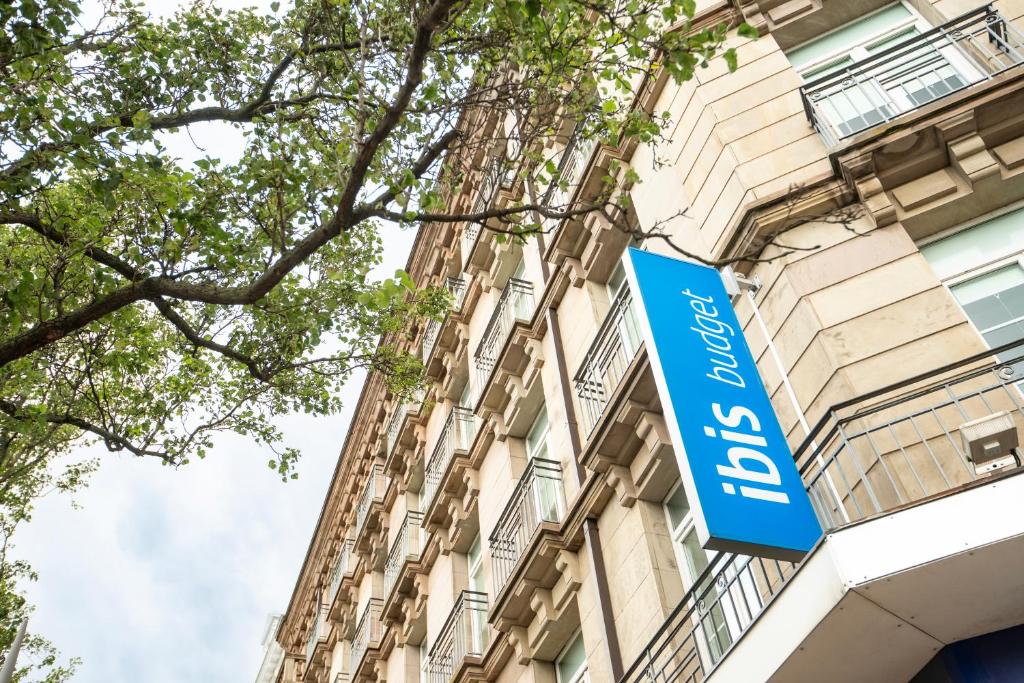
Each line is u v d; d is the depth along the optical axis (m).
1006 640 6.34
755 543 6.87
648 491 11.98
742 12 12.23
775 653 6.62
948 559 5.81
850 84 10.60
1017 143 9.23
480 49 9.67
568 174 16.09
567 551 13.41
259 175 9.16
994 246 9.03
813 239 9.52
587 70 9.34
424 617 20.73
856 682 6.79
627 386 11.72
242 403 11.14
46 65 8.27
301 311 10.20
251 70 10.12
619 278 15.10
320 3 9.86
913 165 9.48
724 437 7.59
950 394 6.93
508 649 14.70
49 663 21.38
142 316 11.40
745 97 11.40
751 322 9.75
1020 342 6.85
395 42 9.47
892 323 8.58
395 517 25.25
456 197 23.53
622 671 11.31
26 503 16.42
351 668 24.34
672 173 12.21
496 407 18.22
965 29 10.69
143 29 9.42
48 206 8.67
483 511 17.91
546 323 16.66
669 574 11.23
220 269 9.19
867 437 7.34
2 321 8.80
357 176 8.12
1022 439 7.44
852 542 6.11
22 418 9.80
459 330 22.23
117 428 10.44
